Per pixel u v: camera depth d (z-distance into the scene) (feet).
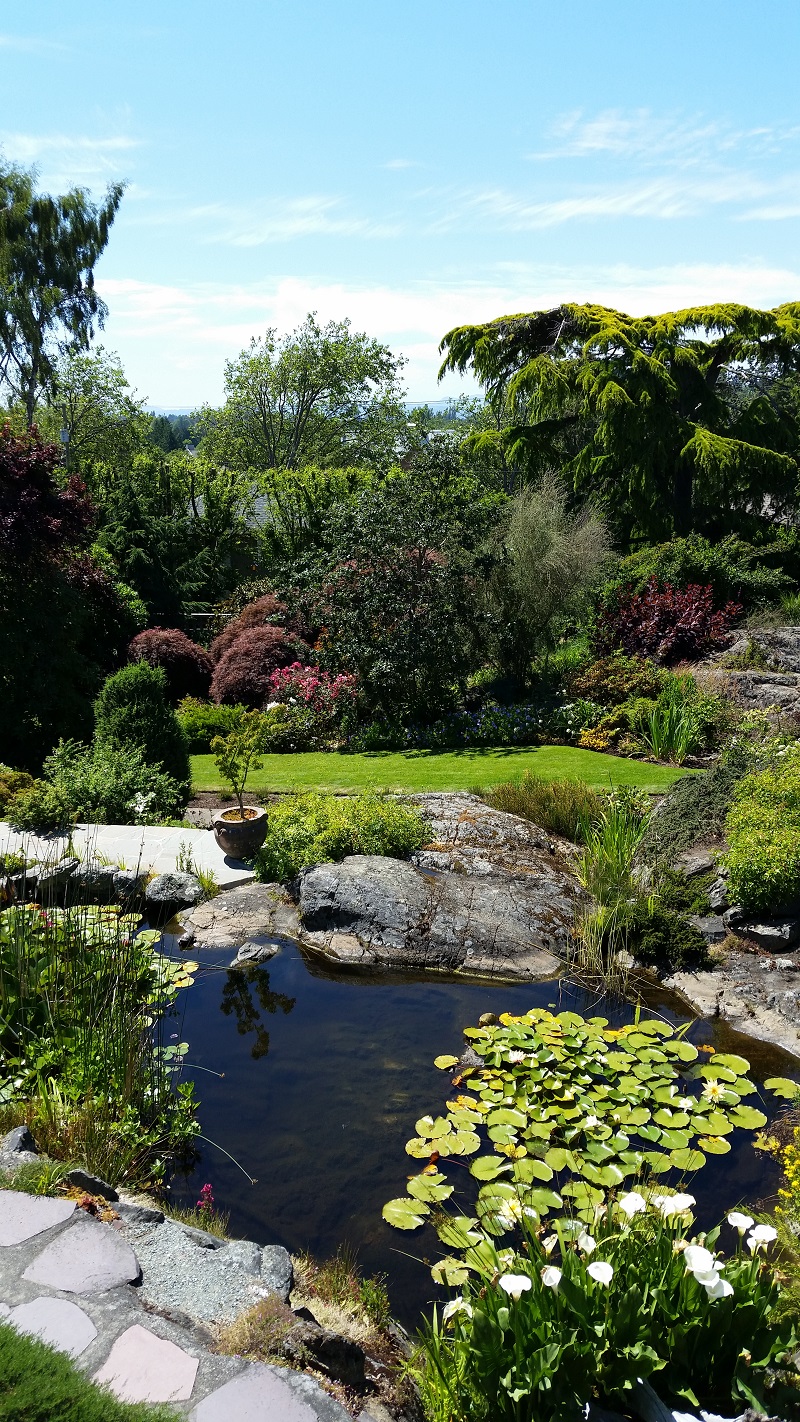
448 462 48.01
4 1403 7.50
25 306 97.81
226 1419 7.86
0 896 23.06
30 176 100.01
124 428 144.36
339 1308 11.09
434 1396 9.44
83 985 17.54
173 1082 16.83
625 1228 9.94
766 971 20.88
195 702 47.75
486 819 28.53
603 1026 18.62
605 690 42.80
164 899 24.54
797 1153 13.46
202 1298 9.62
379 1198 13.74
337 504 51.03
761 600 54.08
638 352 68.90
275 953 22.20
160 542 68.69
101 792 29.99
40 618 41.24
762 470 73.56
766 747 28.66
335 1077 17.06
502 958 21.74
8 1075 15.29
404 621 45.52
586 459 74.43
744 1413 8.50
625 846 24.41
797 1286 10.16
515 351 78.28
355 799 28.63
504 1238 12.80
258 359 142.61
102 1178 12.99
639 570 54.39
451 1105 15.83
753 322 74.49
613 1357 8.99
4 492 41.09
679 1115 15.48
